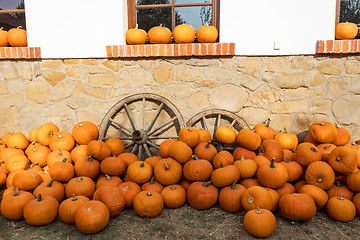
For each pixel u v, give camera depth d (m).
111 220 2.63
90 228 2.35
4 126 4.11
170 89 3.81
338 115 3.66
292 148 3.50
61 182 3.05
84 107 3.97
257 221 2.31
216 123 3.85
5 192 2.89
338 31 3.59
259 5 3.56
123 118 3.94
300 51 3.58
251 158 3.19
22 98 4.05
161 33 3.72
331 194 2.76
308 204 2.48
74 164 3.44
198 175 2.89
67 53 3.88
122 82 3.87
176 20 3.95
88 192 2.86
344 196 2.70
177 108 3.77
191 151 3.06
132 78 3.85
